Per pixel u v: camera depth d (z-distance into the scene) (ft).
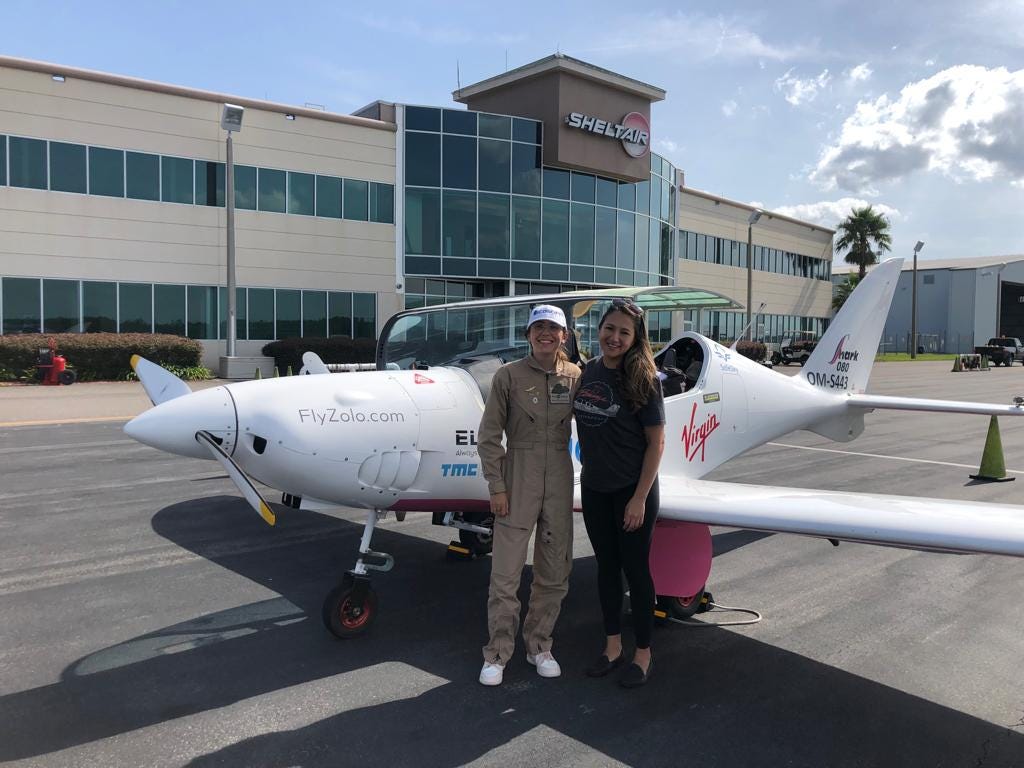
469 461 12.50
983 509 10.12
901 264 21.44
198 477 24.49
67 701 9.75
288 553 16.52
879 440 36.91
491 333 17.16
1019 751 8.91
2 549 16.49
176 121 66.69
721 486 13.10
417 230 77.97
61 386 54.60
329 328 75.61
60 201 61.98
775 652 11.68
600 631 12.47
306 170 73.20
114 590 14.01
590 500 10.34
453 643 11.80
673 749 8.81
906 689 10.47
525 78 81.46
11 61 59.16
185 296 68.28
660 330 20.35
